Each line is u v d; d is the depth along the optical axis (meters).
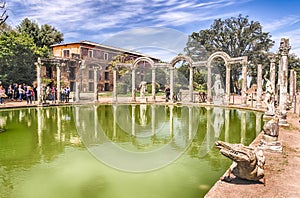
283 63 12.97
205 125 12.59
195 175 6.38
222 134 11.84
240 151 5.21
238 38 53.62
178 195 5.32
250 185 5.33
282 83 13.01
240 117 17.61
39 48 36.03
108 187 5.55
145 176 6.24
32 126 13.69
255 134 11.88
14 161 7.59
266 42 54.03
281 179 5.76
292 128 12.38
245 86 24.88
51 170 6.70
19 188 5.69
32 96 26.25
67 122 15.05
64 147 9.14
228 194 4.93
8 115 18.31
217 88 23.69
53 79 35.72
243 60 25.17
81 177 6.14
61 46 37.53
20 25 46.75
